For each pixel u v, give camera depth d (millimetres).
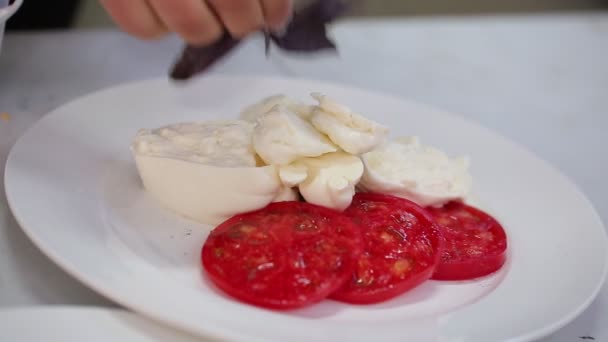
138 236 524
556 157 702
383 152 579
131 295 457
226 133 559
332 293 502
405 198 564
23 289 492
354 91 690
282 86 681
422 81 807
